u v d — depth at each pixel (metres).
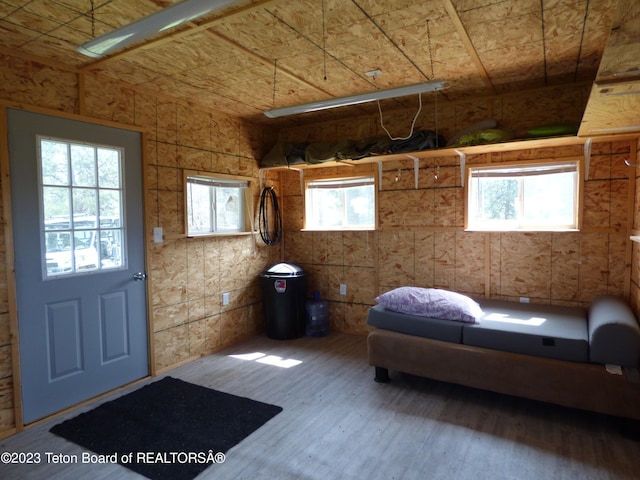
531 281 3.74
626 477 2.12
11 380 2.66
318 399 3.07
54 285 2.88
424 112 4.14
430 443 2.47
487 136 3.49
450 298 3.29
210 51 2.74
